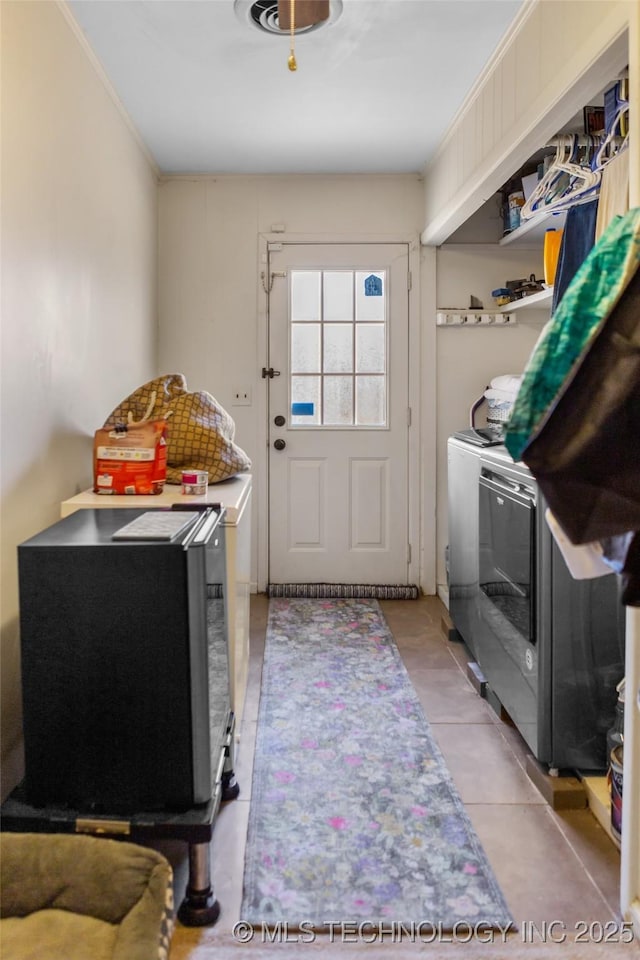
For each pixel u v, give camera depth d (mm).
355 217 3994
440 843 1820
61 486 2203
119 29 2359
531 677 2104
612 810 1832
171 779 1489
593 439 928
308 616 3699
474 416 4043
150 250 3699
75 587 1458
